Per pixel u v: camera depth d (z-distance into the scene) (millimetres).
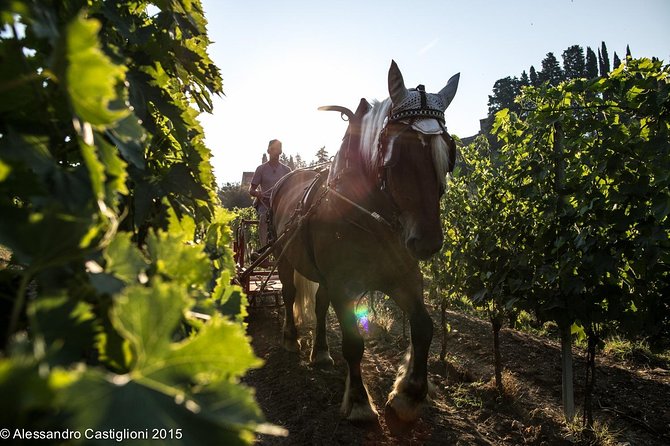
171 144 1549
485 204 4828
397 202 2750
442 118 2795
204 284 957
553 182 3834
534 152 4039
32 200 652
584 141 3750
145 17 1512
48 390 447
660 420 3939
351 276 3162
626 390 4613
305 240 3596
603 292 3424
